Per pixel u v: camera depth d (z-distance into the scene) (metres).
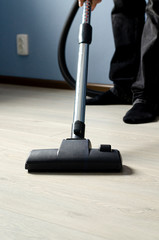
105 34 2.17
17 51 2.58
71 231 0.53
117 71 1.76
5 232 0.53
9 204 0.62
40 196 0.66
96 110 1.61
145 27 1.43
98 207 0.61
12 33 2.58
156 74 1.40
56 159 0.76
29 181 0.73
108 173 0.78
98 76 2.26
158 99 1.42
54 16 2.37
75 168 0.76
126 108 1.68
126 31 1.72
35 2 2.43
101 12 2.16
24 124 1.30
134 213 0.59
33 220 0.56
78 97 0.90
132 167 0.83
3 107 1.67
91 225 0.55
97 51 2.22
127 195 0.67
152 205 0.62
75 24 2.27
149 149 0.98
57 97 2.03
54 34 2.40
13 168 0.81
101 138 1.10
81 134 0.82
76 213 0.59
